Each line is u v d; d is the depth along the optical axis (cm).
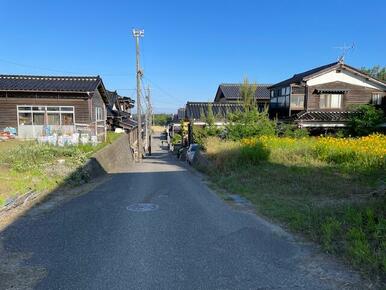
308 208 614
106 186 1004
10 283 352
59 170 1048
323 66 2677
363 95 2495
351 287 333
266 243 466
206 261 406
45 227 549
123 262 404
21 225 560
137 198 800
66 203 739
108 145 1866
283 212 611
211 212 650
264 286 342
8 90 2078
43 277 366
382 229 443
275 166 1095
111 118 3225
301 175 920
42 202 745
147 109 4456
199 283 351
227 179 1022
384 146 1112
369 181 806
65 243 471
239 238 489
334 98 2489
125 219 598
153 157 3666
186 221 584
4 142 1664
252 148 1230
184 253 432
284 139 1478
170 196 827
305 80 2441
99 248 451
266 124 1867
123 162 2244
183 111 4909
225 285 346
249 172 1055
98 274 372
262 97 3450
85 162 1245
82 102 2183
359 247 398
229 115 2048
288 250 438
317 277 359
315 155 1175
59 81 2284
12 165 1030
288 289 335
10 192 721
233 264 397
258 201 722
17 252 438
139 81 2773
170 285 347
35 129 2112
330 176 892
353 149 1086
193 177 1266
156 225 558
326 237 452
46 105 2166
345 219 516
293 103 2545
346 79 2478
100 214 636
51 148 1327
